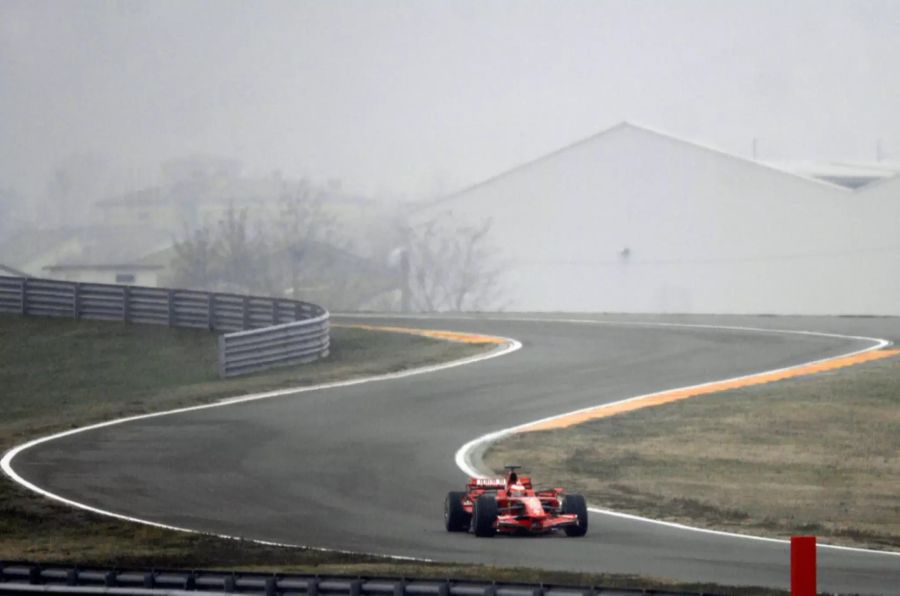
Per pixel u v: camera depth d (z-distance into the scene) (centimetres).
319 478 8812
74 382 15125
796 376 13362
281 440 10444
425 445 10112
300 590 4772
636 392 12638
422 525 7131
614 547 6391
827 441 10256
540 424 11000
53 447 10312
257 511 7662
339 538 6750
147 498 8144
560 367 14475
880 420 11031
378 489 8394
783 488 8588
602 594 4462
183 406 12475
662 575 5572
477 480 7012
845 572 5738
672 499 8069
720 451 9862
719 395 12300
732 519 7425
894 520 7575
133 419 11756
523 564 5894
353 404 12269
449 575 5350
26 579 5138
